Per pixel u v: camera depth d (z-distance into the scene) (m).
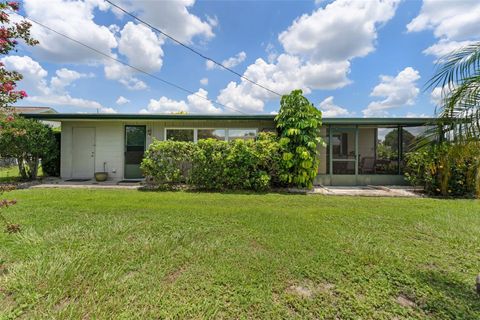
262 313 1.74
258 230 3.42
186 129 8.86
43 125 8.20
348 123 8.05
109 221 3.67
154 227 3.46
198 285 2.05
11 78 2.25
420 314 1.74
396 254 2.68
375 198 6.03
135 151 8.97
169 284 2.07
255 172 7.05
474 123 2.19
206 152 7.09
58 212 4.12
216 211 4.39
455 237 3.18
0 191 2.60
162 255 2.58
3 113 2.48
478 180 2.58
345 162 8.69
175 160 7.14
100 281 2.07
